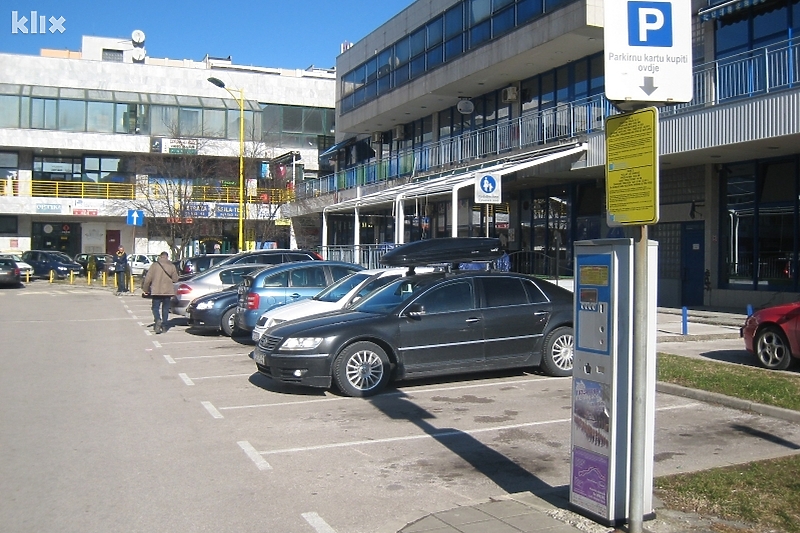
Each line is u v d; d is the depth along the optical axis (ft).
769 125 51.26
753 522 16.76
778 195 60.85
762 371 34.83
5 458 24.04
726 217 65.77
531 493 19.40
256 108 170.60
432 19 90.22
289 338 33.58
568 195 79.05
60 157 166.09
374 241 121.19
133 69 171.63
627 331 16.26
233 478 21.83
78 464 23.34
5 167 163.02
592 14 63.77
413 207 103.45
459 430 27.32
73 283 132.87
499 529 16.80
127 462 23.58
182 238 138.31
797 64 52.70
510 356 36.22
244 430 27.76
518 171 70.59
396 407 31.40
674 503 18.02
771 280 61.31
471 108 89.92
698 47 63.05
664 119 59.88
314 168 178.09
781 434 25.45
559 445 25.12
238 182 151.12
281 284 50.98
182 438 26.63
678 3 15.92
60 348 52.19
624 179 15.88
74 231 167.94
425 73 90.84
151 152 154.20
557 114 73.82
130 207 156.15
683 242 69.97
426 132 106.52
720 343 47.26
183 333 61.26
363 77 112.37
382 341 33.94
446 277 36.42
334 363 33.30
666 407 29.94
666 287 71.31
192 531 17.67
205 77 174.09
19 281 122.52
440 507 19.20
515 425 27.91
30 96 159.53
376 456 24.11
